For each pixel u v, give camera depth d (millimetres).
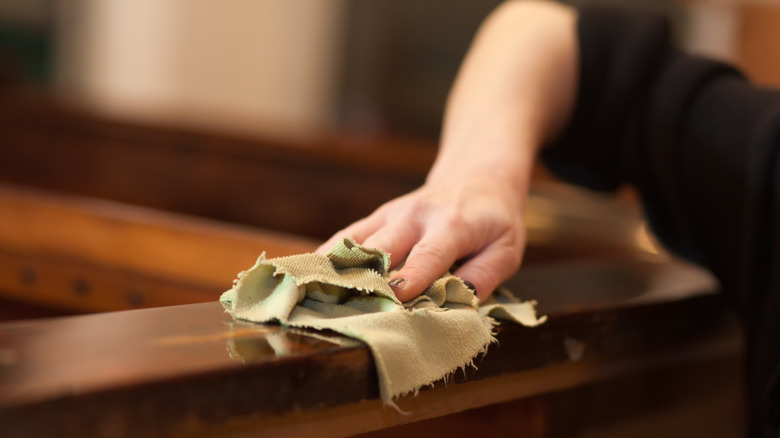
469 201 762
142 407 577
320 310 683
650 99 893
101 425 556
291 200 1499
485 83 890
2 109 1699
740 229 859
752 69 1179
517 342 721
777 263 834
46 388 535
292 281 673
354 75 2326
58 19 2488
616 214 1345
